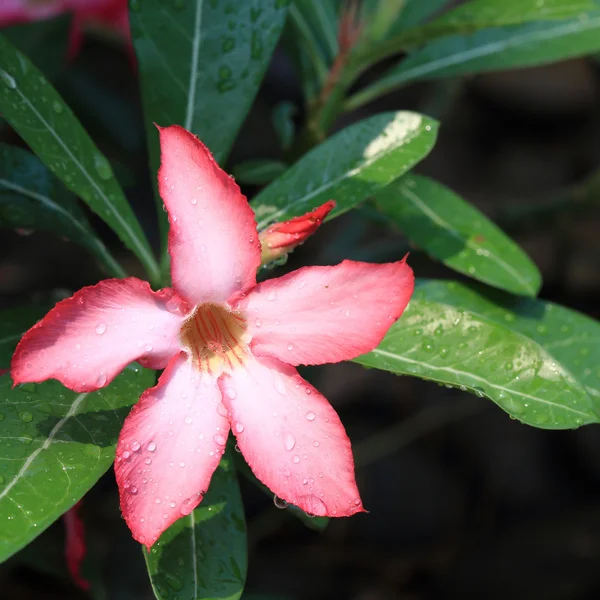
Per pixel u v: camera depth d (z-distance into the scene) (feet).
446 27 1.11
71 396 0.94
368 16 1.21
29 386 0.93
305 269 0.92
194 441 0.90
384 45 1.15
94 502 1.62
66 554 1.30
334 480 0.90
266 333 0.93
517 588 1.88
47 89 1.00
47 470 0.89
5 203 1.07
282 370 0.92
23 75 0.99
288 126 1.30
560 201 1.50
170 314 0.91
